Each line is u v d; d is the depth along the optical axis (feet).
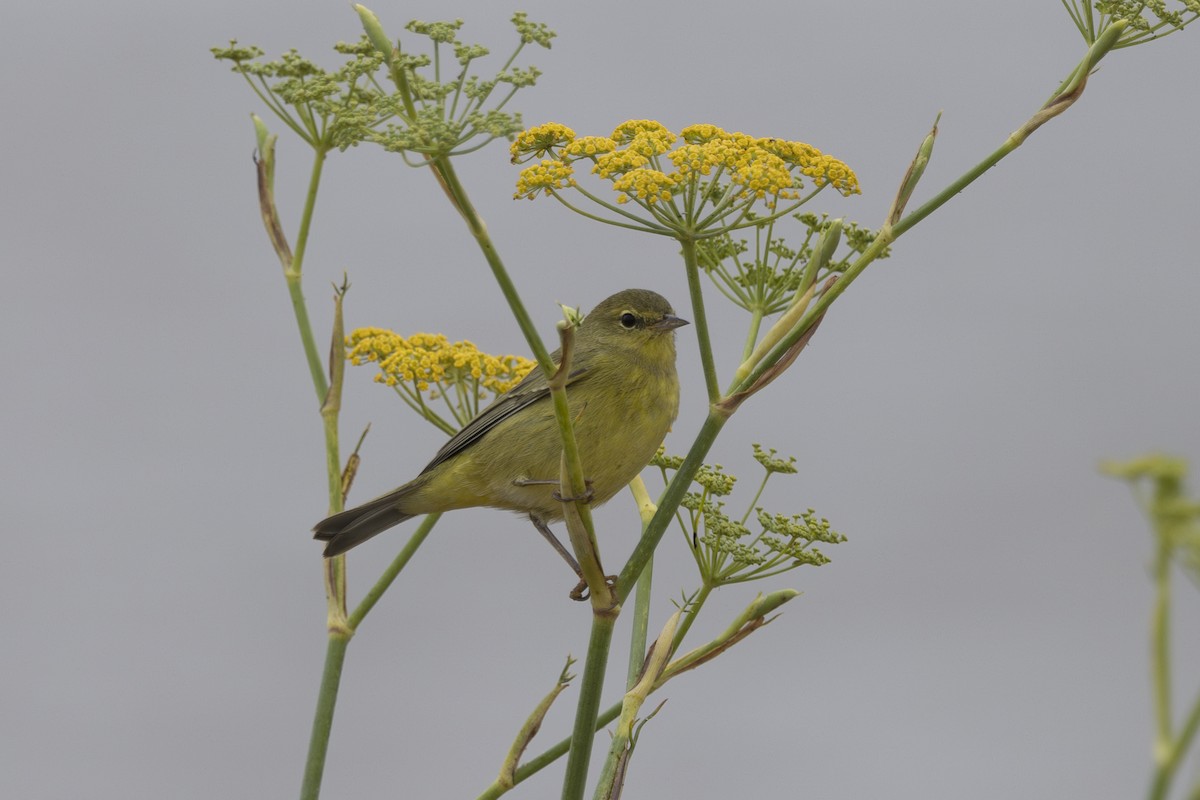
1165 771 11.50
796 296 29.63
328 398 35.09
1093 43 31.01
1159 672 11.68
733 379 28.84
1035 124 29.01
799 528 30.91
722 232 29.40
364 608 33.35
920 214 29.37
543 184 30.58
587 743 26.91
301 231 35.37
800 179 30.91
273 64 32.71
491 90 26.20
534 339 25.73
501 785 29.99
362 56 32.76
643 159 30.48
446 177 25.05
